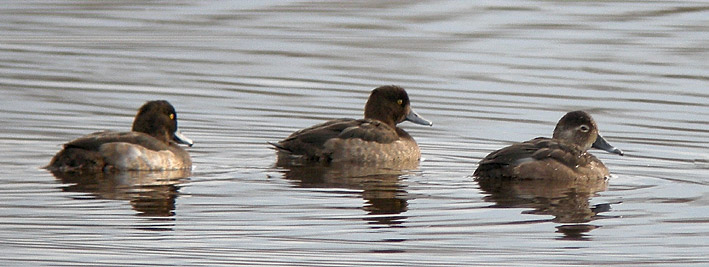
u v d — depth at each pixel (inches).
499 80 831.7
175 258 432.1
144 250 440.1
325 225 475.8
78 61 891.4
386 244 451.8
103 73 850.8
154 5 1118.4
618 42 956.0
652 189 550.6
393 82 826.8
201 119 716.7
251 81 829.8
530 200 522.0
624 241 460.4
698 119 726.5
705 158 628.1
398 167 602.9
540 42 957.8
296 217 486.9
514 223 482.9
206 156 618.2
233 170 582.9
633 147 657.6
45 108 734.5
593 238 463.5
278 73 856.3
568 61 890.1
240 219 482.0
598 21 1034.1
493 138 681.6
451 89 805.2
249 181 555.5
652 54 912.9
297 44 958.4
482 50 930.1
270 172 580.7
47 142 641.6
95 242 449.1
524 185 553.0
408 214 494.0
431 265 426.6
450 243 453.4
